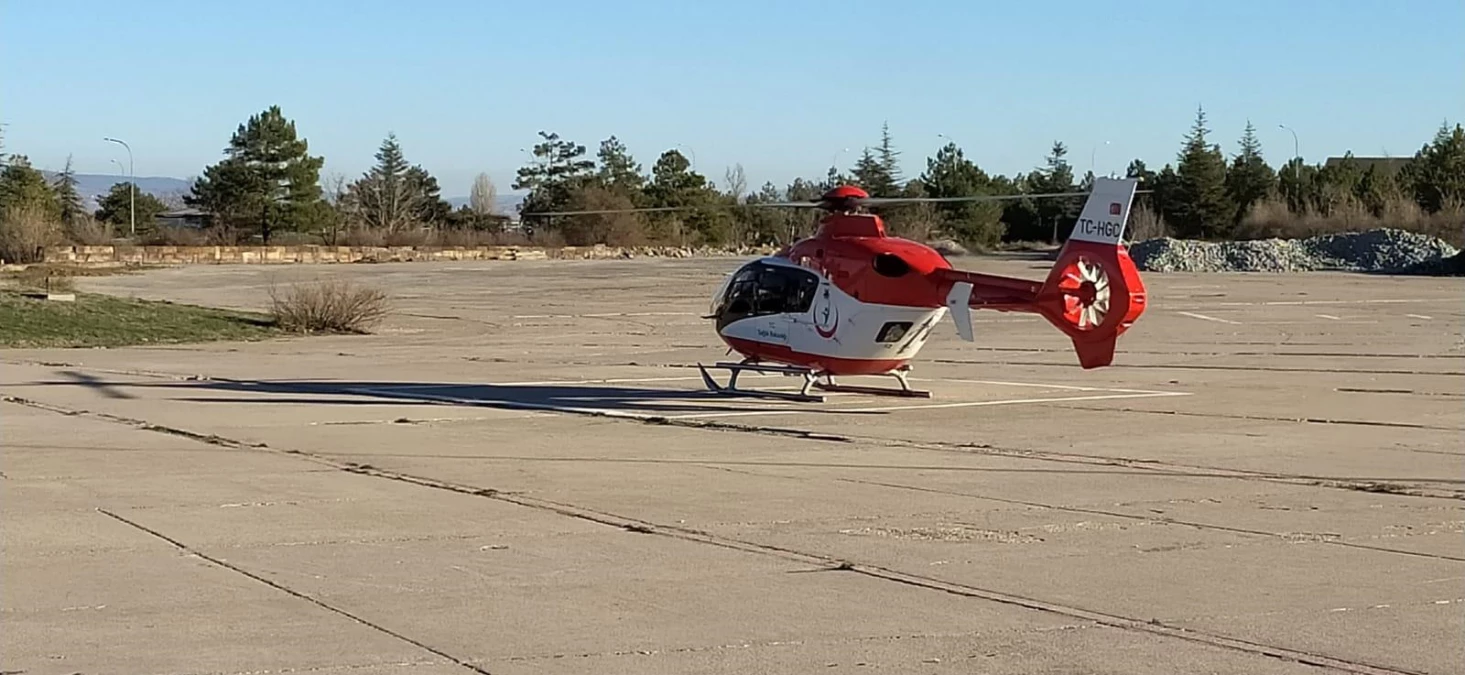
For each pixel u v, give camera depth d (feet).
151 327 131.03
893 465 50.39
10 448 54.34
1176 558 34.22
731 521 39.27
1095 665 24.81
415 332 137.18
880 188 286.05
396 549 35.29
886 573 32.50
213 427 61.57
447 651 25.72
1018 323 137.39
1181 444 56.03
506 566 33.27
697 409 69.00
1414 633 26.96
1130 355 103.04
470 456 52.65
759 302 73.82
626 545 35.88
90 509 41.01
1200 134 379.76
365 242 348.18
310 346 119.65
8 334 122.52
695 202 379.76
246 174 350.02
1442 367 91.76
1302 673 24.34
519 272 252.62
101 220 387.14
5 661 25.04
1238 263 263.70
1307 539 36.68
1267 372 89.25
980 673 24.34
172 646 26.03
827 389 77.71
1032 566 33.27
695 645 26.18
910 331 70.64
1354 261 263.90
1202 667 24.70
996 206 272.10
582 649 25.89
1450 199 347.97
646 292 199.21
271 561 33.78
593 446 55.57
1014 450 54.34
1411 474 48.16
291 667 24.66
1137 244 280.92
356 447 55.06
